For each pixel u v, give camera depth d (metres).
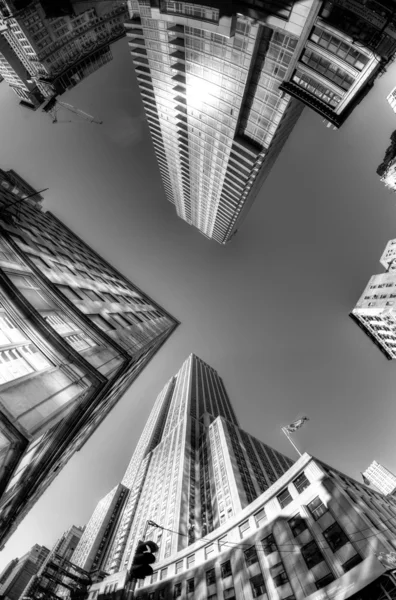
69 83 90.06
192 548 38.53
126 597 33.78
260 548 30.73
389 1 19.31
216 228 104.50
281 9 25.70
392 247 109.56
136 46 49.69
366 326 109.88
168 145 73.94
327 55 25.31
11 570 126.00
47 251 33.25
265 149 50.84
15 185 56.41
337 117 28.56
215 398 138.25
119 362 22.59
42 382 14.37
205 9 30.72
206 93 47.56
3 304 16.61
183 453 82.75
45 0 69.31
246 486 63.62
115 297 44.03
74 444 28.36
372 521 26.09
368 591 21.19
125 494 116.38
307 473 32.28
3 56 79.00
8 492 13.26
